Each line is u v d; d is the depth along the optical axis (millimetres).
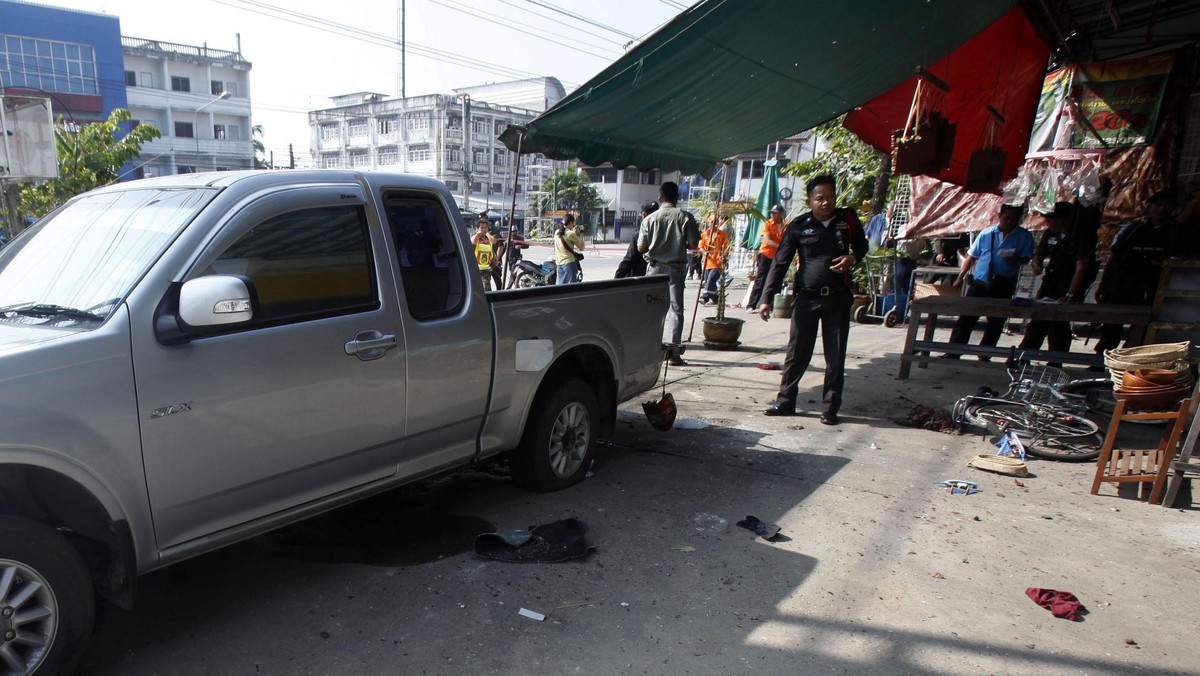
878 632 3102
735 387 7645
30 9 33906
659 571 3617
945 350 7715
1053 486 4879
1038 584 3541
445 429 3795
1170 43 9289
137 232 2979
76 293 2793
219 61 45094
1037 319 6918
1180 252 6988
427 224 3754
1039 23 7738
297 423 3055
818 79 6664
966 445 5750
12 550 2314
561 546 3773
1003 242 7984
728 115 7203
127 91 41562
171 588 3346
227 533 2930
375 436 3406
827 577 3582
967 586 3508
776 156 30344
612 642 2998
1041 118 10672
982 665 2879
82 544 2740
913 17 5641
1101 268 10180
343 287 3271
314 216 3211
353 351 3227
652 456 5410
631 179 64312
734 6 4855
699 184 34781
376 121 60656
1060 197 10164
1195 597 3430
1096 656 2949
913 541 4000
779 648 2977
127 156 15633
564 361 4773
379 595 3326
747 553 3834
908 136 5961
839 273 6047
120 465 2518
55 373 2367
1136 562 3777
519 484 4629
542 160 63875
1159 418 4496
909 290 12047
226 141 46125
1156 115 9453
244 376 2838
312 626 3064
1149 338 6391
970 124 8602
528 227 59656
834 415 6254
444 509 4344
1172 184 9547
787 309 12883
